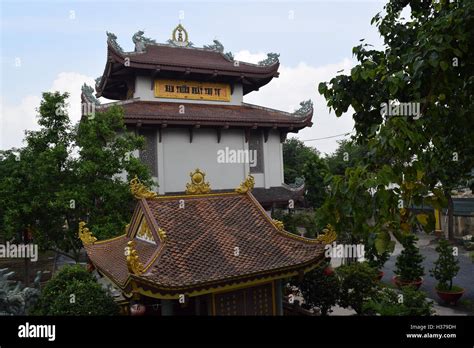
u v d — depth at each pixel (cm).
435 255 3100
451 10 609
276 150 3017
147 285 905
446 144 700
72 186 1622
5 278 1373
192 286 944
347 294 1520
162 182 2522
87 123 1727
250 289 1141
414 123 518
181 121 2467
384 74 620
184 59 2941
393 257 3106
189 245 1088
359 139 757
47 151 1608
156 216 1172
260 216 1312
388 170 452
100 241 1456
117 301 1238
